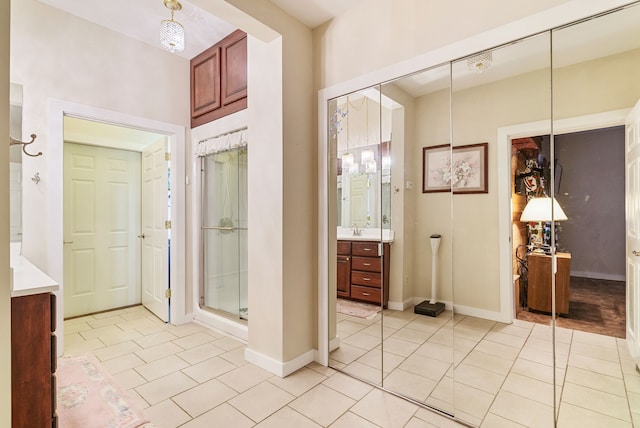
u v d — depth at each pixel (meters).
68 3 2.53
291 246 2.30
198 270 3.42
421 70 1.93
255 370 2.32
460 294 1.92
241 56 2.86
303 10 2.25
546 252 1.61
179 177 3.34
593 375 1.50
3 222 0.96
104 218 3.84
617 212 1.43
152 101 3.16
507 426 1.69
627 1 1.34
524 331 1.68
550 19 1.51
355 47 2.23
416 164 2.09
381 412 1.84
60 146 2.59
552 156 1.57
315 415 1.80
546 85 1.57
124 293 3.98
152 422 1.74
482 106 1.76
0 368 0.96
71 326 3.24
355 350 2.31
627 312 1.42
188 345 2.77
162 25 2.25
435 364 2.01
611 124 1.42
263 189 2.37
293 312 2.31
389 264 2.21
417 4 1.94
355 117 2.32
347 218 2.39
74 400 1.93
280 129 2.25
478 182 1.81
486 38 1.69
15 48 2.41
